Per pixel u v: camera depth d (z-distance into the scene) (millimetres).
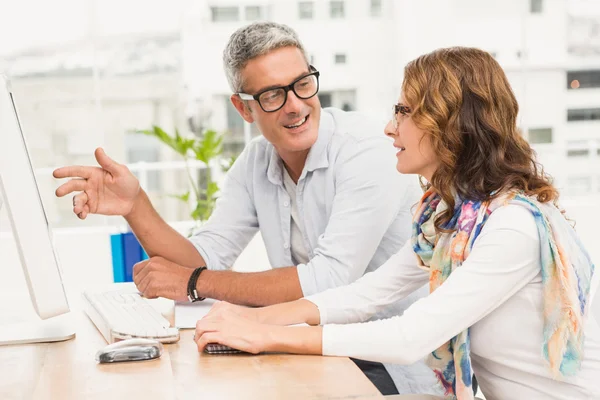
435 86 1265
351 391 1023
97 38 6879
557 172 7188
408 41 7367
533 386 1253
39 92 6840
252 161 2014
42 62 6820
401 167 1341
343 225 1746
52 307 1218
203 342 1240
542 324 1225
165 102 7090
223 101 7113
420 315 1223
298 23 7297
